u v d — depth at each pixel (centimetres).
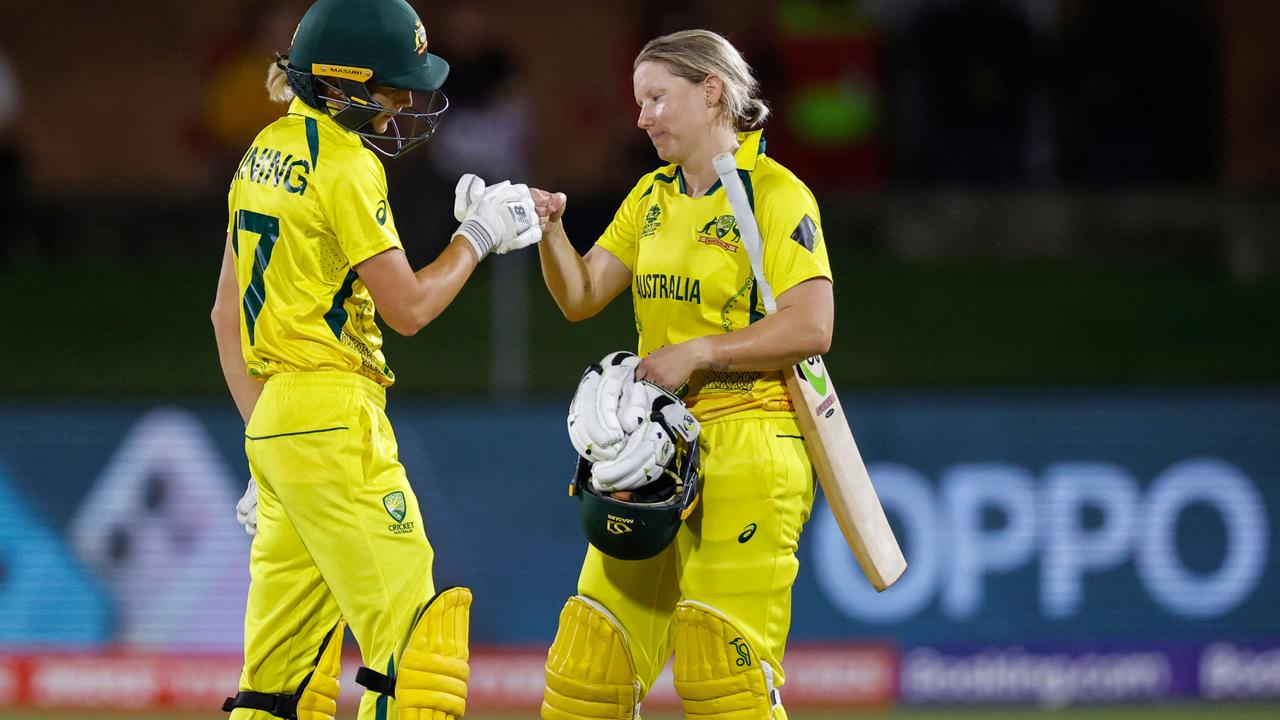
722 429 1466
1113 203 4175
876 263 3997
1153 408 2800
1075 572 2773
